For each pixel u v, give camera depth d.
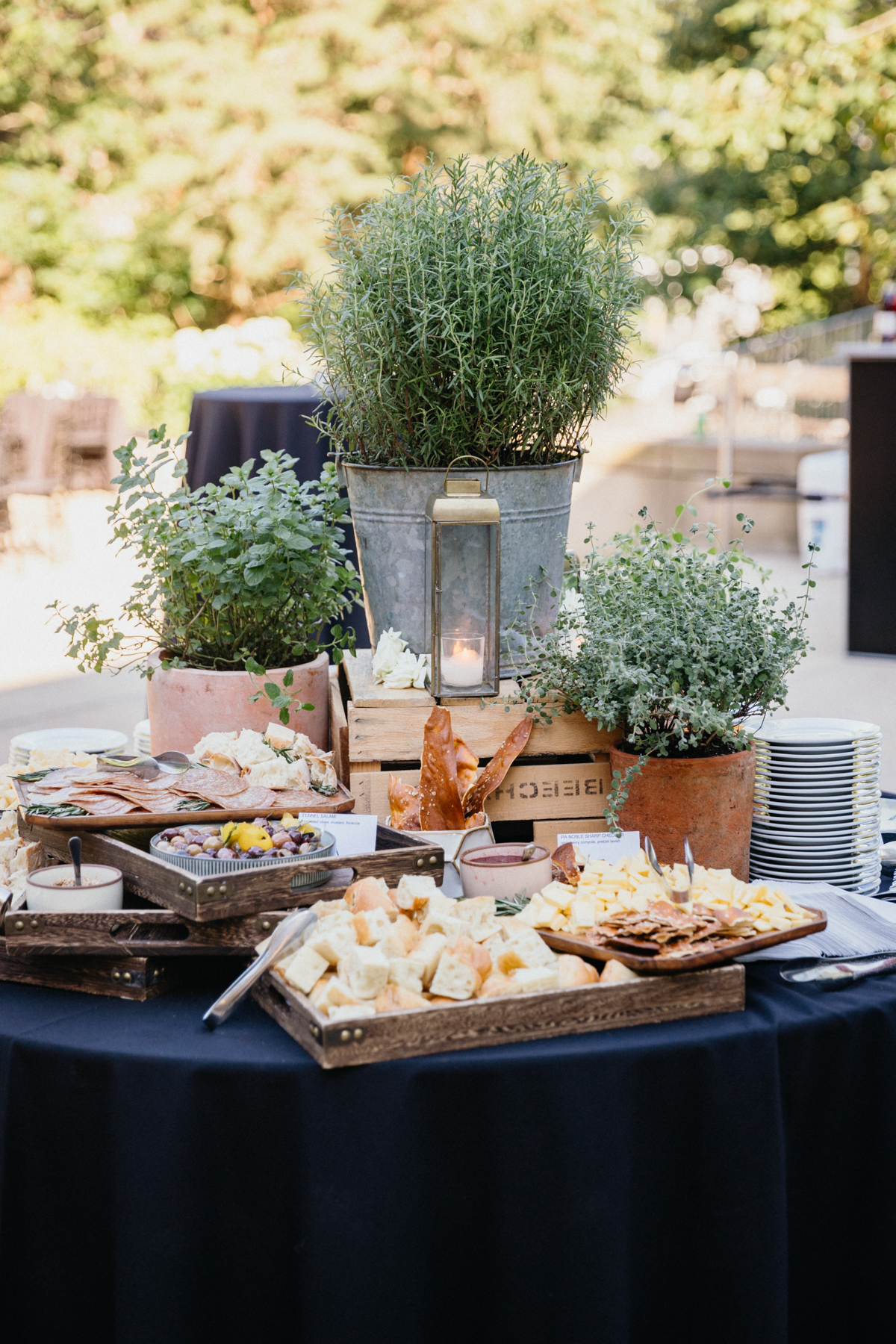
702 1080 1.41
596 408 2.10
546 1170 1.37
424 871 1.61
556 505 2.04
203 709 1.99
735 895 1.57
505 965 1.43
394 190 2.03
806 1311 1.55
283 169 14.17
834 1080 1.50
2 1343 1.46
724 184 15.77
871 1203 1.54
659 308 16.91
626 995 1.43
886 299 6.61
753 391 10.78
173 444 2.25
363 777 1.94
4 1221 1.43
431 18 14.14
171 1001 1.52
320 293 2.08
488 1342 1.40
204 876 1.47
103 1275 1.45
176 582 2.11
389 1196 1.34
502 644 2.04
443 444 2.01
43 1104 1.42
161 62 13.81
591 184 2.04
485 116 14.44
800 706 5.55
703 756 1.81
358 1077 1.34
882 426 6.40
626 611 1.83
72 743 2.23
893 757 4.89
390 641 2.03
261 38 14.25
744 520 1.89
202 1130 1.37
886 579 6.50
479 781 1.86
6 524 9.01
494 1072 1.35
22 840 1.78
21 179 13.98
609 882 1.61
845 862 1.87
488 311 1.91
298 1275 1.38
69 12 14.23
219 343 8.44
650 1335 1.46
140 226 14.40
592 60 14.70
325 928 1.42
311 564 2.08
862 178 15.24
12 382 12.63
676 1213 1.44
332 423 2.38
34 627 7.02
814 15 11.85
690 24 15.07
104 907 1.53
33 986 1.57
